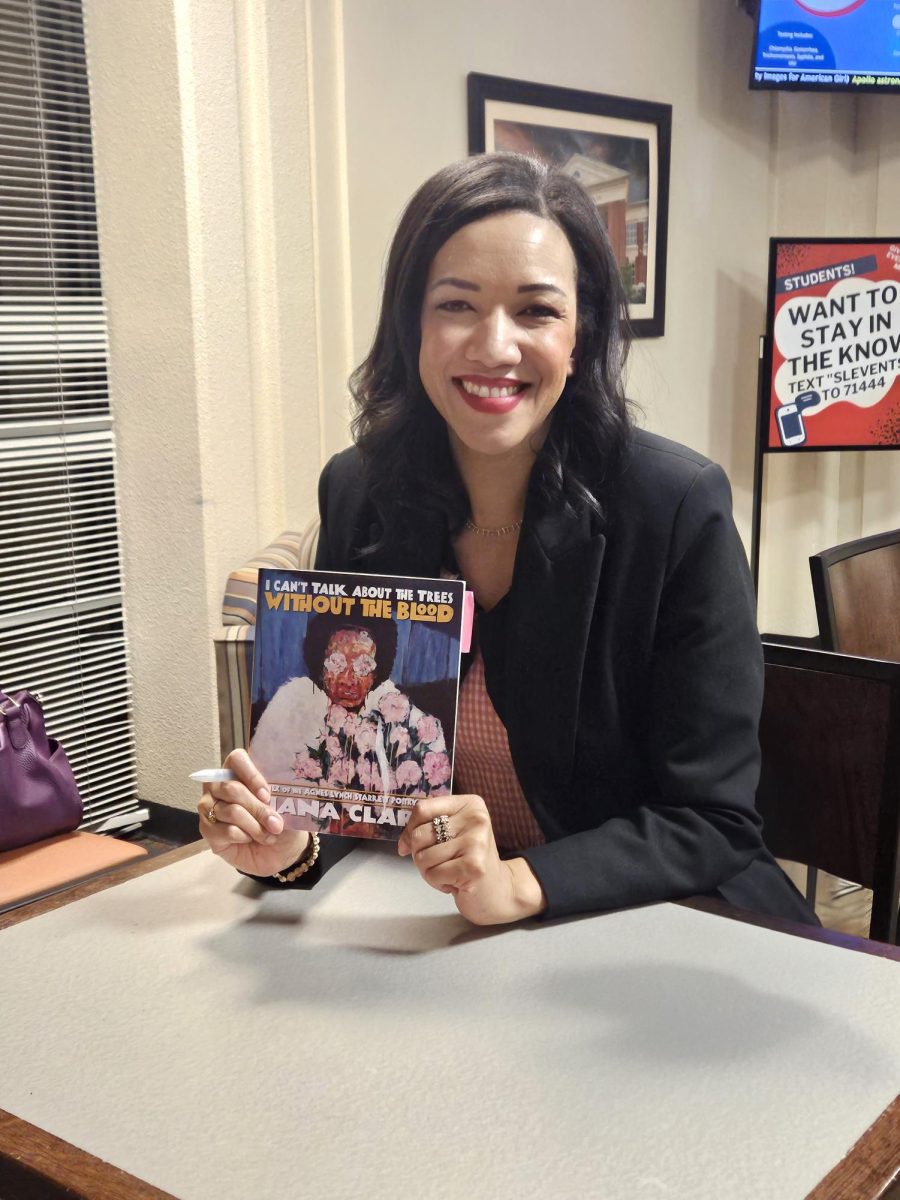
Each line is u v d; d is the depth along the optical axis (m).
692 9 3.55
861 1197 0.62
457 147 2.88
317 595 0.96
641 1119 0.69
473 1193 0.62
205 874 1.08
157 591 2.65
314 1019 0.81
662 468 1.13
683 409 3.80
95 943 0.94
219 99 2.41
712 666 1.10
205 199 2.42
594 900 0.97
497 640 1.16
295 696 0.96
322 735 0.96
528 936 0.94
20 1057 0.78
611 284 1.09
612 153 3.30
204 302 2.46
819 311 3.53
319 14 2.51
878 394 3.62
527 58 3.03
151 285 2.47
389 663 0.94
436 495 1.17
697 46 3.60
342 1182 0.64
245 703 1.91
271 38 2.46
